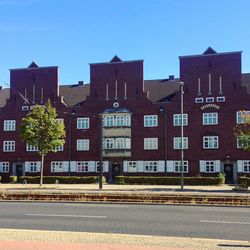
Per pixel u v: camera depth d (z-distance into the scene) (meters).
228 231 14.85
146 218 18.20
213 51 62.41
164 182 58.19
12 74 69.69
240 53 61.34
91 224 16.48
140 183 58.94
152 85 68.31
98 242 12.43
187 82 62.94
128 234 14.13
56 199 27.69
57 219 17.86
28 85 68.94
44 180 62.38
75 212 20.44
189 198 25.72
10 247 11.65
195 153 61.75
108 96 65.94
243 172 59.72
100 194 27.31
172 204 24.83
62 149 66.88
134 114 64.62
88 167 65.62
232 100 61.06
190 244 12.12
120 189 42.34
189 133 62.31
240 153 60.06
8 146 68.94
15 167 68.44
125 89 65.38
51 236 13.36
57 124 52.09
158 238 13.07
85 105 66.75
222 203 25.02
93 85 66.62
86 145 66.06
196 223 16.73
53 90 68.06
